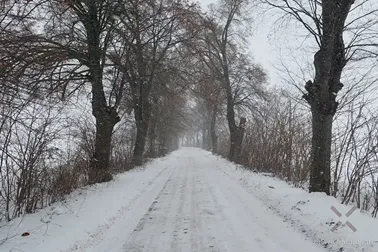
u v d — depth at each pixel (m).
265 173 15.11
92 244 5.76
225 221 7.30
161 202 9.51
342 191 10.21
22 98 6.93
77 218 6.97
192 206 8.91
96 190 10.13
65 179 9.02
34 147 7.28
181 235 6.33
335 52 8.98
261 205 8.92
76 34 11.22
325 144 8.80
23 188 7.12
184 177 15.87
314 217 6.66
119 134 21.62
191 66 18.12
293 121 14.63
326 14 8.66
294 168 13.51
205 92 18.20
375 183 8.67
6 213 6.82
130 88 17.95
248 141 20.62
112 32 12.15
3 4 6.59
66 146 9.68
